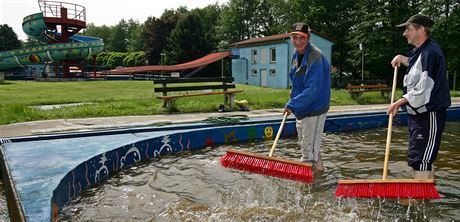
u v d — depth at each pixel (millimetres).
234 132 6883
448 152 5816
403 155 5637
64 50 34906
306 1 36625
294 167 3887
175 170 4766
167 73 44938
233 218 3230
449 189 4000
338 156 5582
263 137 7215
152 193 3869
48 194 2932
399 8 29453
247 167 4059
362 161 5262
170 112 9414
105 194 3824
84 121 7707
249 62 32312
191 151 6004
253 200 3674
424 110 3660
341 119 8180
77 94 15289
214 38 58406
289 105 4430
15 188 3082
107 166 4531
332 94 14891
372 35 30203
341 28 35906
